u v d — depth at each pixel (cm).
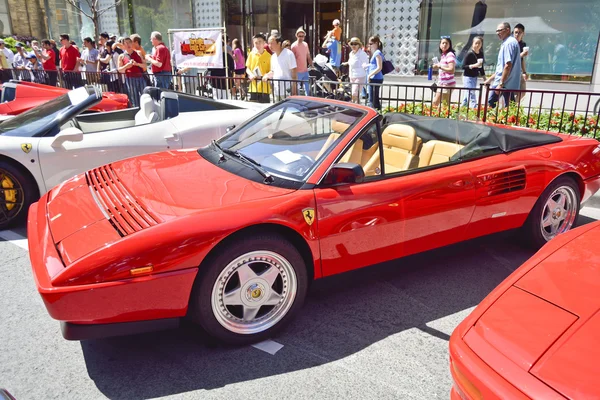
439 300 358
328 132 344
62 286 246
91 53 1337
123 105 806
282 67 935
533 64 1116
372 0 1273
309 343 305
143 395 260
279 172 325
